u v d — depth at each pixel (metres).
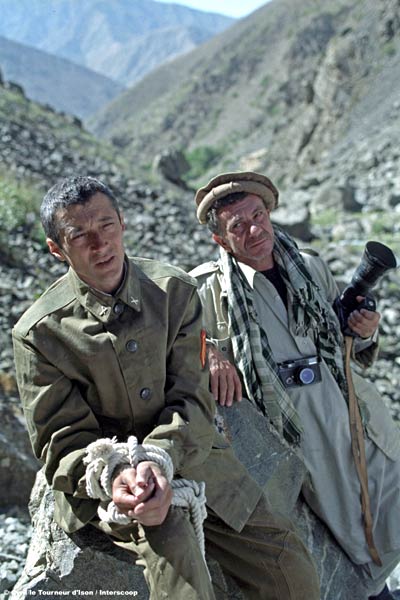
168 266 3.25
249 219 3.82
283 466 3.84
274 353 3.93
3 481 5.79
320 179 33.66
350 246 17.39
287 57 117.94
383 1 54.03
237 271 3.93
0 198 11.79
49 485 3.27
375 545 4.06
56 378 3.02
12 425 6.18
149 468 2.77
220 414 3.78
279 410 3.84
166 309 3.12
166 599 2.75
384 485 4.08
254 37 145.50
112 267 2.98
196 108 138.25
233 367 3.80
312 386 3.93
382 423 4.10
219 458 3.25
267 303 3.94
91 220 2.92
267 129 105.44
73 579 3.24
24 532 5.37
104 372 3.03
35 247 10.86
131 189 18.89
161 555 2.79
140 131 140.50
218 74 141.12
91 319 3.04
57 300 3.07
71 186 2.96
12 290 9.10
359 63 50.97
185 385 3.13
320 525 4.07
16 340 3.05
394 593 4.50
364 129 43.53
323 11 119.81
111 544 3.29
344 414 3.96
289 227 19.28
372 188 27.06
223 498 3.18
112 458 2.84
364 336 4.06
